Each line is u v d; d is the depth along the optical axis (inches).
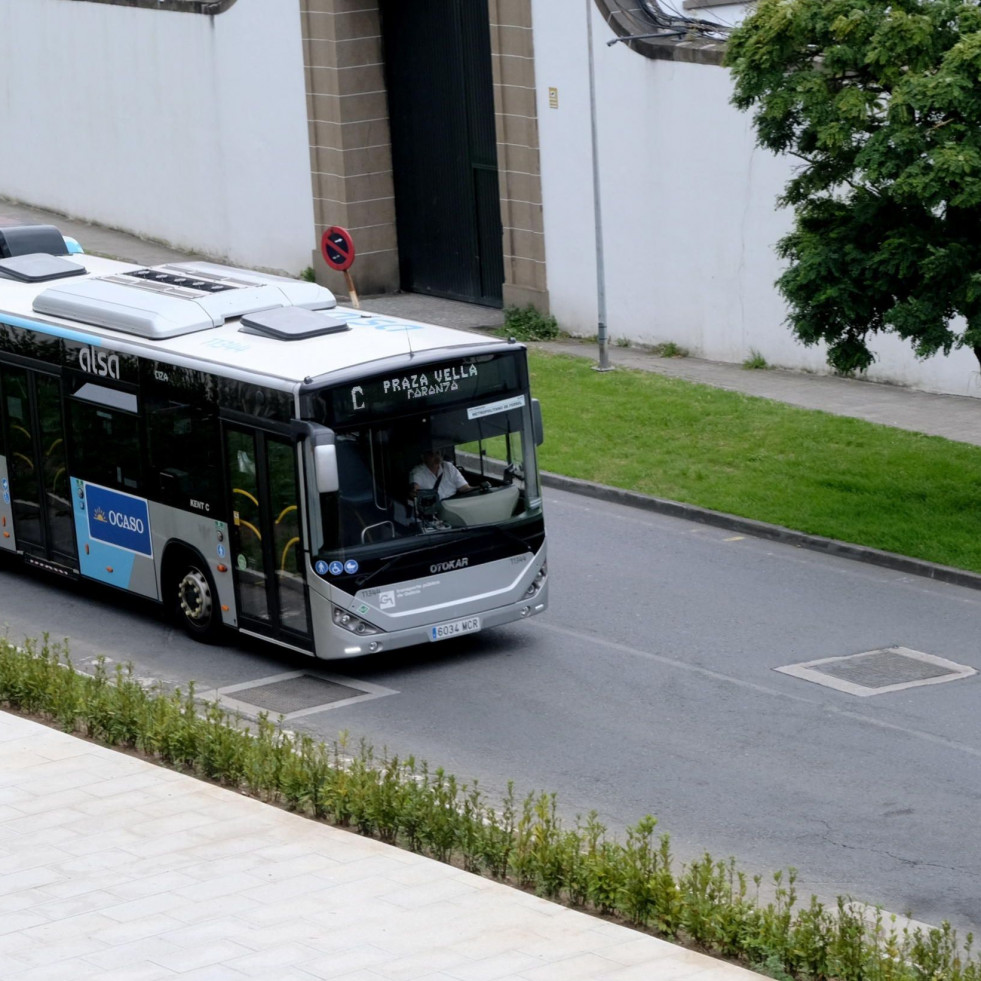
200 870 917.2
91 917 860.0
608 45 2225.6
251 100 2770.7
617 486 1745.8
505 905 867.4
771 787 1072.8
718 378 2103.8
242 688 1275.8
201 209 2930.6
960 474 1699.1
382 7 2628.0
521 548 1315.2
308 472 1216.8
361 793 986.1
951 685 1247.5
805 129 1520.7
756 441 1834.4
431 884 893.8
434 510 1270.9
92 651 1369.3
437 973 788.6
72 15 3078.2
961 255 1449.3
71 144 3171.8
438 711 1219.2
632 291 2290.8
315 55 2635.3
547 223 2383.1
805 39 1497.3
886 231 1497.3
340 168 2655.0
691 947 832.3
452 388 1270.9
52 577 1579.7
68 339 1434.5
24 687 1206.9
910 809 1038.4
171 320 1370.6
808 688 1245.1
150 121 2977.4
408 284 2741.1
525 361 1307.8
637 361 2217.0
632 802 1053.2
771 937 806.5
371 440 1239.5
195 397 1310.3
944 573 1487.5
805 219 1557.6
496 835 933.2
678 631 1374.3
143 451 1378.0
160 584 1393.9
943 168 1397.6
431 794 966.4
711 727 1175.6
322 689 1270.9
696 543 1605.6
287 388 1221.7
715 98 2113.7
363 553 1238.9
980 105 1409.9
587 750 1139.3
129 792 1036.5
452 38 2532.0
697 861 966.4
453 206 2613.2
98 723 1147.9
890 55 1443.2
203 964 803.4
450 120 2573.8
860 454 1771.7
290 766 1029.8
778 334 2127.2
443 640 1375.5
